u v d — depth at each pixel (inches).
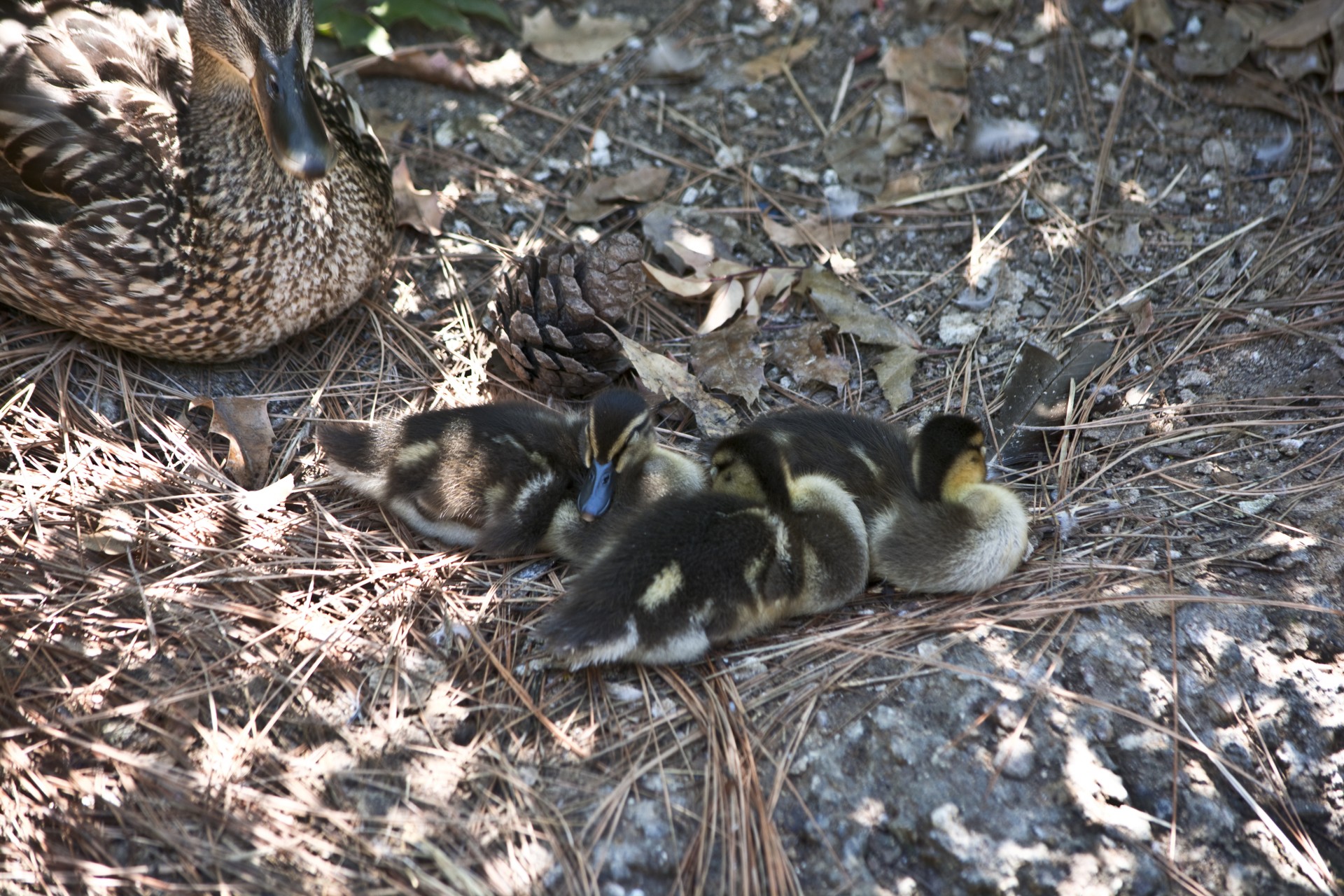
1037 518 164.4
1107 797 129.9
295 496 166.9
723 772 131.8
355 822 126.1
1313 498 161.6
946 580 151.2
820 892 123.6
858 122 230.2
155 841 124.0
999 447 178.7
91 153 161.6
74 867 121.8
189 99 170.9
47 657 138.1
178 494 161.3
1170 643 144.4
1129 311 195.5
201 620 144.3
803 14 245.9
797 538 149.4
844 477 162.7
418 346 192.1
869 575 159.2
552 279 183.5
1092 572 154.1
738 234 213.0
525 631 149.2
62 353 176.2
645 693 141.2
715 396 188.4
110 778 128.7
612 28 243.3
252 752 131.4
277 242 173.5
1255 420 175.2
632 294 187.0
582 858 124.3
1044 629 146.3
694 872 124.3
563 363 182.7
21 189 163.2
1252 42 229.8
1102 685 140.2
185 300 170.2
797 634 149.6
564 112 232.2
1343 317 186.7
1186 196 214.2
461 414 166.9
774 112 232.4
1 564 146.4
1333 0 223.6
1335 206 206.5
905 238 213.3
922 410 186.5
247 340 180.4
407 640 146.7
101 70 166.6
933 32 241.4
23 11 166.1
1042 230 210.8
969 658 142.7
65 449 163.8
